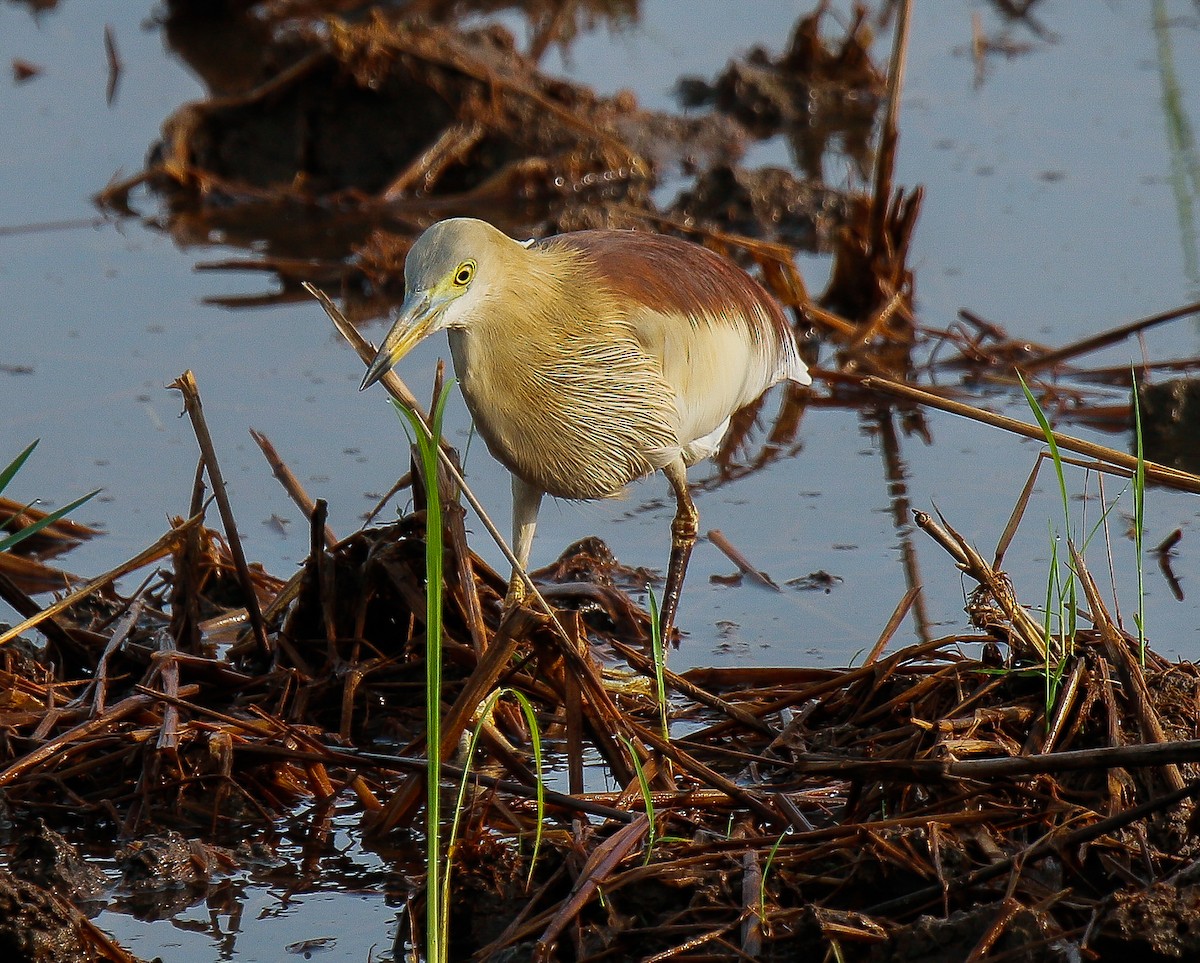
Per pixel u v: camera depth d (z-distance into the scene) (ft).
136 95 72.54
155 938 25.05
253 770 28.66
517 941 23.34
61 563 37.93
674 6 84.43
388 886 26.48
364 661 31.91
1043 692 26.99
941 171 62.13
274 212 61.98
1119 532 38.42
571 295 32.12
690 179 64.59
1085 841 23.53
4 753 28.58
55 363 47.96
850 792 25.49
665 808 25.90
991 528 38.83
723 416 36.88
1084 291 51.49
